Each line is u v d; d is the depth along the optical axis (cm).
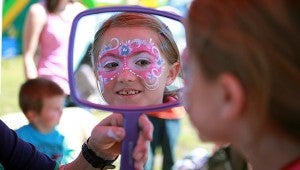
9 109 756
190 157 326
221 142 91
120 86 129
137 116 126
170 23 130
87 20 135
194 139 657
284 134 84
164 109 126
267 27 82
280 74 81
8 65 945
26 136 330
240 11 83
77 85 132
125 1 637
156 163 580
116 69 131
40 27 509
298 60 81
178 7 502
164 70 129
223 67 84
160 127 482
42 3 514
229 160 179
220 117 87
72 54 133
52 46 506
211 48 84
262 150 87
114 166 146
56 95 341
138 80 130
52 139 329
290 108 81
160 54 129
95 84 132
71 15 514
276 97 82
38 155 156
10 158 151
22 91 343
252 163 89
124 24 133
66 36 508
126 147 126
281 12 81
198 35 86
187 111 95
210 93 87
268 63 81
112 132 128
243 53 82
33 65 510
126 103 129
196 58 87
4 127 151
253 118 84
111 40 132
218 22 84
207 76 86
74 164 149
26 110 337
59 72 504
